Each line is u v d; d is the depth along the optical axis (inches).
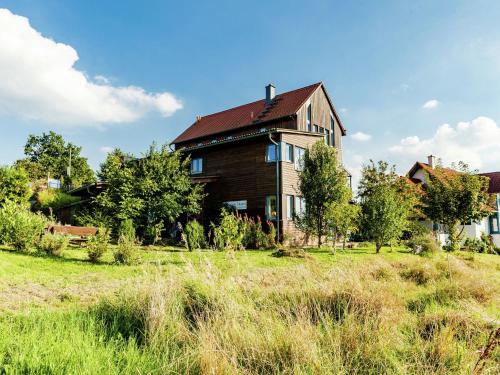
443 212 844.6
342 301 195.2
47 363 117.9
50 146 2844.5
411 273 357.1
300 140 896.9
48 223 538.6
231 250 361.7
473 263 510.6
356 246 820.0
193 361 131.2
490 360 132.4
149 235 686.5
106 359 126.8
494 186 1427.2
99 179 847.1
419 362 131.0
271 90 1197.7
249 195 879.7
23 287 273.1
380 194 703.7
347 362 135.3
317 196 721.0
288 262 460.4
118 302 199.5
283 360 136.6
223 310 178.4
